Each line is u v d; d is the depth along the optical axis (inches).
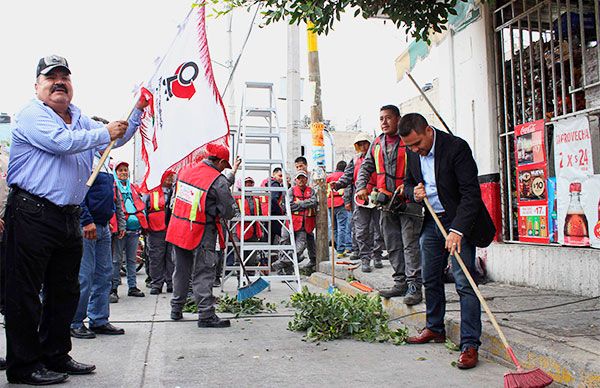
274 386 144.3
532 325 171.8
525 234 254.8
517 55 273.3
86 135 139.1
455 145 164.1
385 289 238.5
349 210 368.5
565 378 135.8
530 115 261.9
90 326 210.8
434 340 187.2
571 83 233.9
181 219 228.1
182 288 239.1
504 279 261.9
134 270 320.2
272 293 316.8
